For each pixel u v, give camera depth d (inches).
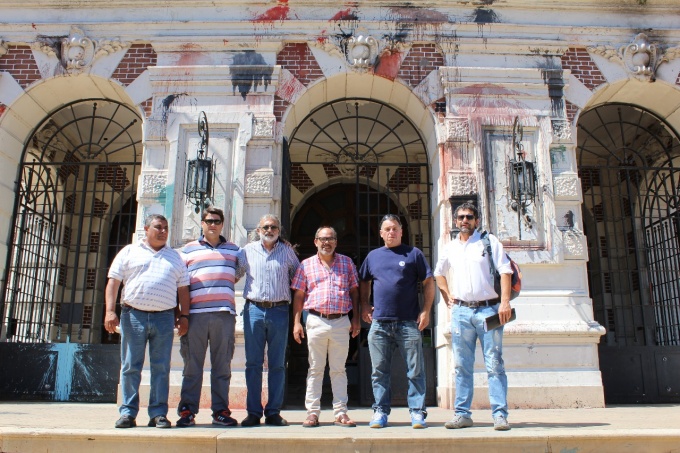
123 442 175.6
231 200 324.8
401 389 331.9
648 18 360.2
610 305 454.6
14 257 359.6
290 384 439.8
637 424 214.5
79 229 358.3
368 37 346.9
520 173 324.5
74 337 439.8
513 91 343.6
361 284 227.9
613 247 463.5
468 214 221.9
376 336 215.8
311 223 502.6
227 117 333.7
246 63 344.8
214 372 218.4
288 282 230.4
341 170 483.5
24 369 336.5
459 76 343.6
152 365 209.5
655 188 394.9
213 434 176.7
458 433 181.9
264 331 223.5
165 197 326.6
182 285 219.9
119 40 347.3
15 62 348.2
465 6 354.0
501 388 201.2
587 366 309.0
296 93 342.0
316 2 348.8
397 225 224.5
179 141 331.0
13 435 177.0
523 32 352.5
